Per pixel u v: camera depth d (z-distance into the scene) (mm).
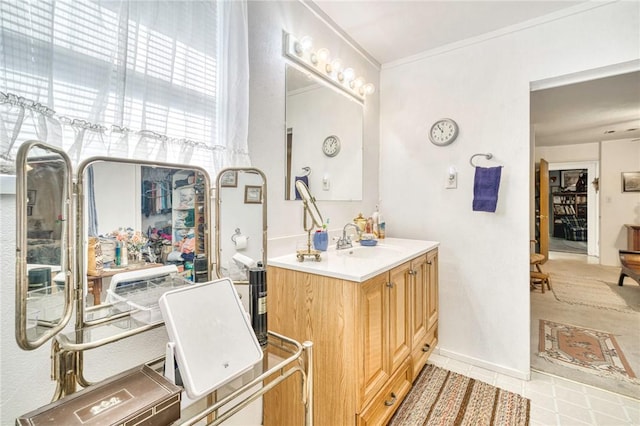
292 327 1433
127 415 629
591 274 4859
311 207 1855
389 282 1455
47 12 777
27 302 649
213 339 849
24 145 633
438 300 2330
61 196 742
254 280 1119
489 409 1687
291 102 1716
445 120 2320
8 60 723
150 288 954
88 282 819
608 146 5523
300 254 1526
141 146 980
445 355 2338
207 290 918
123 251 897
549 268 5328
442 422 1583
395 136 2582
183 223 1051
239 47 1295
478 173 2148
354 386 1224
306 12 1809
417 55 2453
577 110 3658
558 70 1909
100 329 848
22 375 775
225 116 1253
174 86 1098
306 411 1046
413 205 2498
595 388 1885
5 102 712
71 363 790
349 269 1324
